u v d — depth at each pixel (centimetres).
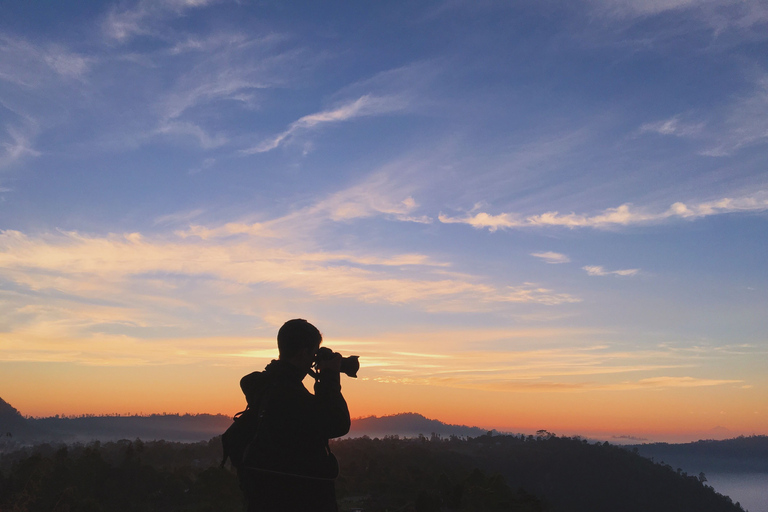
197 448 12281
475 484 6906
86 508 6281
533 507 6303
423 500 5497
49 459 7356
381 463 9381
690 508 17638
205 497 6531
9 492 6228
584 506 16550
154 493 6962
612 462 19875
